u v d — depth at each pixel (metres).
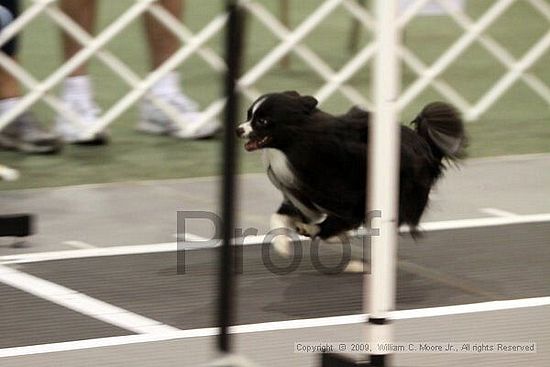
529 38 17.48
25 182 10.45
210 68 15.34
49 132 12.06
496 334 6.85
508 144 12.11
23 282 7.76
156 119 12.35
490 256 8.46
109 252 8.46
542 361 6.41
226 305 5.69
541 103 14.10
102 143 11.88
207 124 12.21
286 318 7.11
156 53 12.41
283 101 7.40
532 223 9.37
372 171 5.77
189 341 6.68
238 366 5.68
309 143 7.38
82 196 10.03
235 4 5.32
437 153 7.88
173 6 12.27
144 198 10.00
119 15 18.16
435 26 18.34
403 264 8.23
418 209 7.75
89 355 6.44
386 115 5.65
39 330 6.85
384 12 5.56
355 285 7.77
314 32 17.56
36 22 18.17
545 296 7.61
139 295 7.52
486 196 10.16
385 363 5.82
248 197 9.91
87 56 11.77
